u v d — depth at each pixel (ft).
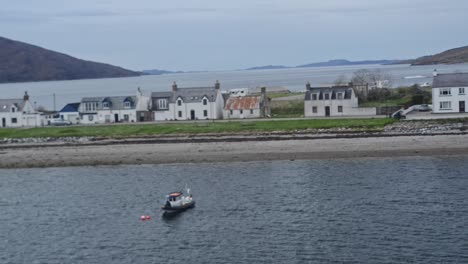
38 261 177.58
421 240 175.11
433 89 375.04
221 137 345.10
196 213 215.10
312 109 412.36
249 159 301.02
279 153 305.12
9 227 210.79
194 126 379.76
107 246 187.32
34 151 348.38
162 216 214.28
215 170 282.36
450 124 330.34
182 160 307.78
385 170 261.03
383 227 187.42
